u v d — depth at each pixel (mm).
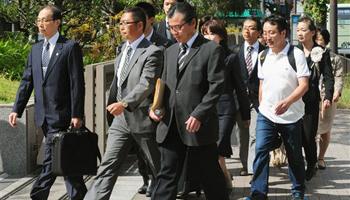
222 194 7480
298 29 10547
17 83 16031
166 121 7293
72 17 23656
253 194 8812
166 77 7422
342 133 16156
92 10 23688
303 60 8656
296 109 8688
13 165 10750
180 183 8305
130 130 7941
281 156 11547
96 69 11320
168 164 7332
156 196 7324
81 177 8508
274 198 9586
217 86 7141
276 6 36688
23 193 9695
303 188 8922
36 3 23859
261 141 8766
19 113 8531
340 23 40188
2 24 27125
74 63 8211
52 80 8234
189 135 7195
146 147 8000
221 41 9414
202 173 7445
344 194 9906
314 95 9922
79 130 8188
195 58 7289
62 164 8078
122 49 8352
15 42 21031
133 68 7910
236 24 39719
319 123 11352
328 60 10484
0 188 9922
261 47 10391
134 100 7613
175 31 7309
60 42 8305
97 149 8344
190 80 7254
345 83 23094
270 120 8727
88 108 11258
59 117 8250
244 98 9469
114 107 7555
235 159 12688
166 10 10320
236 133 14062
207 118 7102
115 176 8055
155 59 7812
